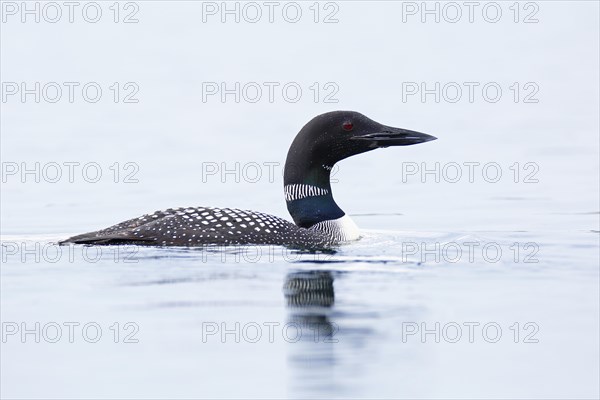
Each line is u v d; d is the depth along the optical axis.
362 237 14.99
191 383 9.46
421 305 11.32
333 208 14.76
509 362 10.09
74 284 11.95
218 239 13.27
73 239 13.60
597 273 12.54
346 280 12.22
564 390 9.45
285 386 9.36
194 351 10.18
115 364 9.89
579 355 10.14
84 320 10.79
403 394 9.25
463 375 9.72
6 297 11.49
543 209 18.42
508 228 16.38
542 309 11.21
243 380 9.46
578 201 19.09
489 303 11.40
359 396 9.21
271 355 10.06
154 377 9.58
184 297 11.46
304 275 12.32
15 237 15.02
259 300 11.39
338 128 14.70
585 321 10.89
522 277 12.41
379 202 19.41
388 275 12.40
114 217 18.05
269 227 13.62
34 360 10.01
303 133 14.82
